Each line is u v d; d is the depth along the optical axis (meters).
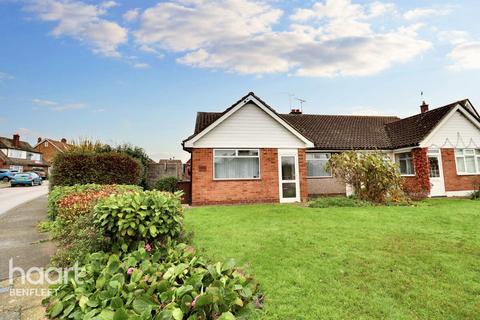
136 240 4.45
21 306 3.32
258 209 10.86
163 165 20.84
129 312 2.59
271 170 13.91
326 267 4.57
